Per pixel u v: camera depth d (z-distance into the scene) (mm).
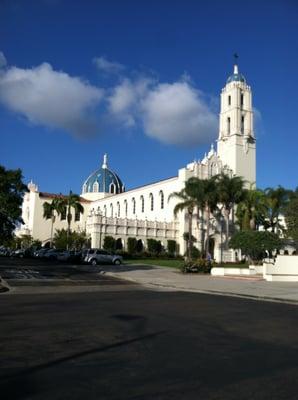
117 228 81125
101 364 7414
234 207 82875
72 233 82438
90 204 110062
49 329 10586
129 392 5945
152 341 9391
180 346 8930
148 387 6180
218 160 89125
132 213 97375
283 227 67562
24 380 6434
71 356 7945
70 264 53219
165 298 18609
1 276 29828
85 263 53719
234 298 19625
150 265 53219
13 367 7160
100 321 11883
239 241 45812
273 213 67375
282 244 48031
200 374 6887
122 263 55812
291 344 9289
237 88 92250
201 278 33781
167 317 12828
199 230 81312
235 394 5934
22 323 11422
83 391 5953
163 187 89188
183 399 5688
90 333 10156
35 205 100000
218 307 15664
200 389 6121
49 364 7363
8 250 84125
